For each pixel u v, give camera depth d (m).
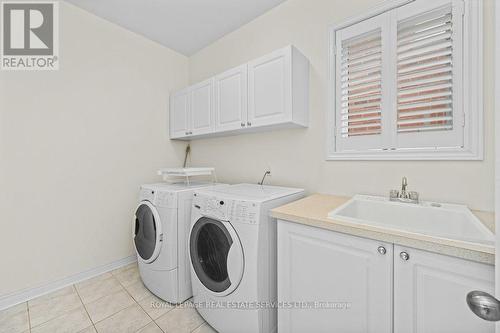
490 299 0.43
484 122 1.17
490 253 0.68
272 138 2.08
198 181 2.58
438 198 1.30
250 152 2.27
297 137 1.91
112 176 2.24
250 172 2.28
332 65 1.69
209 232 1.48
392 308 0.88
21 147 1.73
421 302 0.82
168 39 2.55
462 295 0.75
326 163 1.75
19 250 1.72
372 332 0.93
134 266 2.32
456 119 1.24
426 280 0.81
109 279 2.05
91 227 2.10
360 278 0.95
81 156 2.04
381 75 1.49
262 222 1.25
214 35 2.47
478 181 1.19
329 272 1.05
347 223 0.99
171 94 2.73
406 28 1.40
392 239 0.85
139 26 2.31
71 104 1.97
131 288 1.91
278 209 1.25
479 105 1.17
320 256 1.07
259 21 2.15
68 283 1.95
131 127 2.39
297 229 1.15
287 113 1.60
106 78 2.19
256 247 1.21
